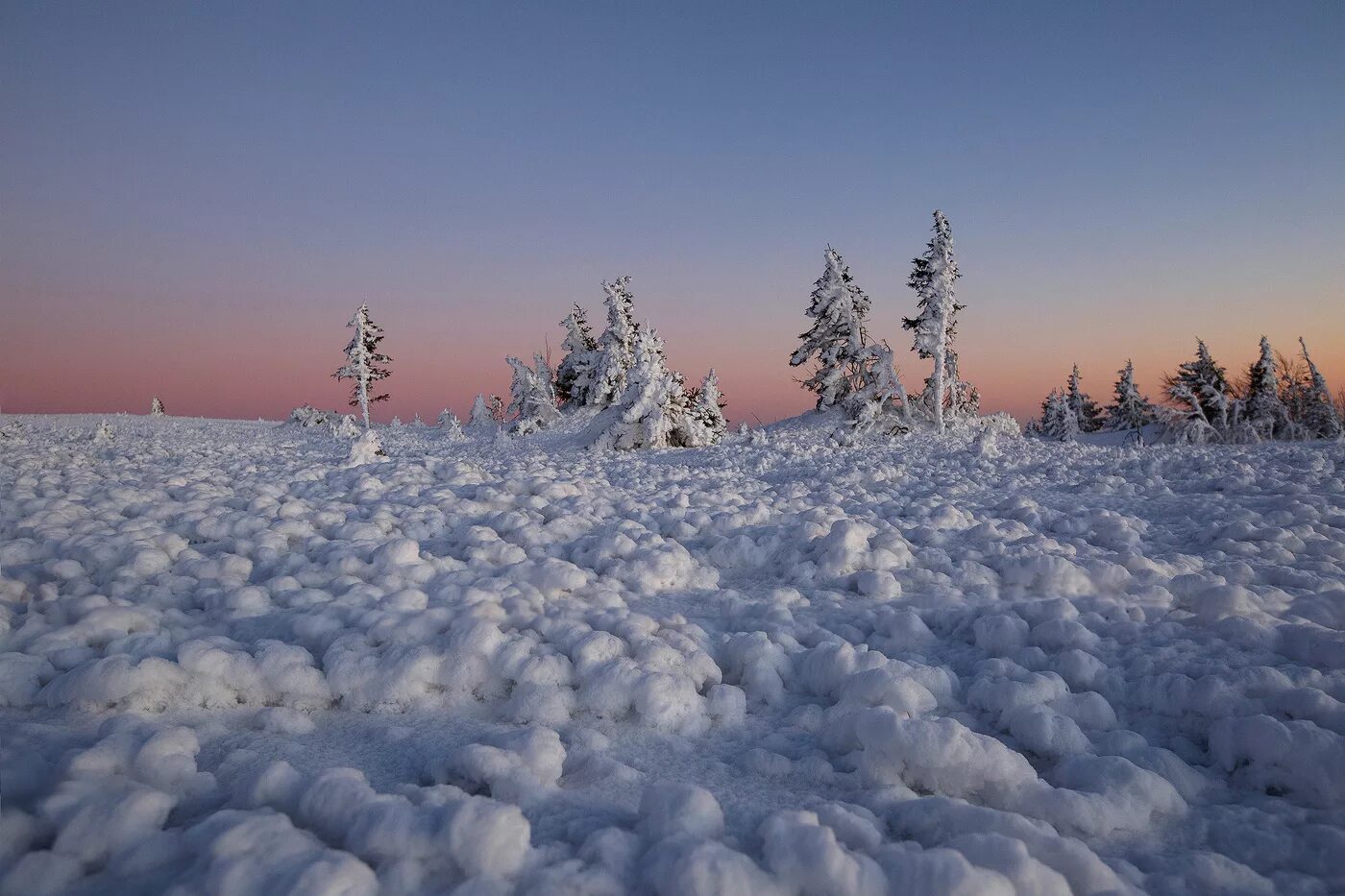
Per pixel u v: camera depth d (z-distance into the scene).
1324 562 6.09
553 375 45.66
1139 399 49.59
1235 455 14.38
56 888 2.19
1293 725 2.97
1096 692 3.67
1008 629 4.46
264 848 2.23
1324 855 2.42
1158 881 2.32
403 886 2.18
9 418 46.31
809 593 5.80
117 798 2.50
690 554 7.04
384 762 3.10
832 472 13.65
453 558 6.43
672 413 29.75
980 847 2.26
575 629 4.24
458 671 3.77
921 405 35.03
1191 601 5.05
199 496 9.15
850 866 2.15
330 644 4.18
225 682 3.69
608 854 2.29
